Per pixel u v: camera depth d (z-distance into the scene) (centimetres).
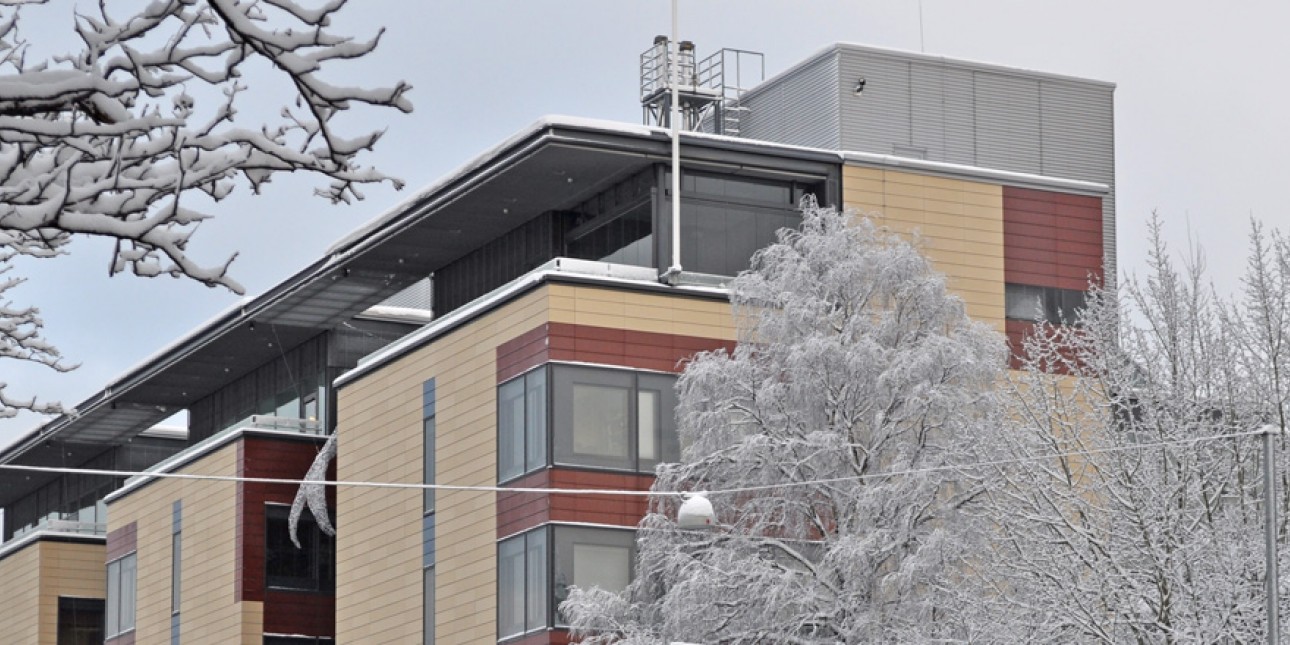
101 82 1384
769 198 7850
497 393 7475
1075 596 5122
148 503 9988
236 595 9025
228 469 9262
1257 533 4981
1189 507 5197
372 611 8125
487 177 7656
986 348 6456
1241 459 5147
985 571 5594
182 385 10488
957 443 5819
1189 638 4922
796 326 6512
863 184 7919
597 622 6372
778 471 6347
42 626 11200
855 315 6544
